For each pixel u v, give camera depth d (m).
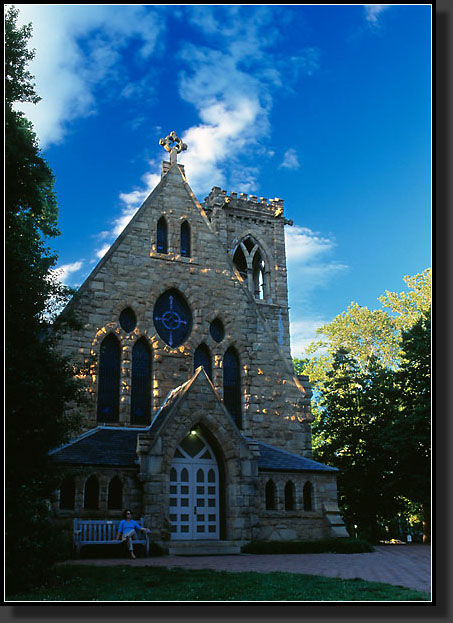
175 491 29.70
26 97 22.20
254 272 59.81
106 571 18.25
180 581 15.44
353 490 47.81
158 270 35.94
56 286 21.33
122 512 27.77
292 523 32.00
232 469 30.25
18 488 16.38
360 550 28.64
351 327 72.31
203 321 36.38
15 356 17.72
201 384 30.64
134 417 33.12
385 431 44.09
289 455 34.94
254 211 59.78
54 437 18.23
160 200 37.59
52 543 16.16
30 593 14.19
